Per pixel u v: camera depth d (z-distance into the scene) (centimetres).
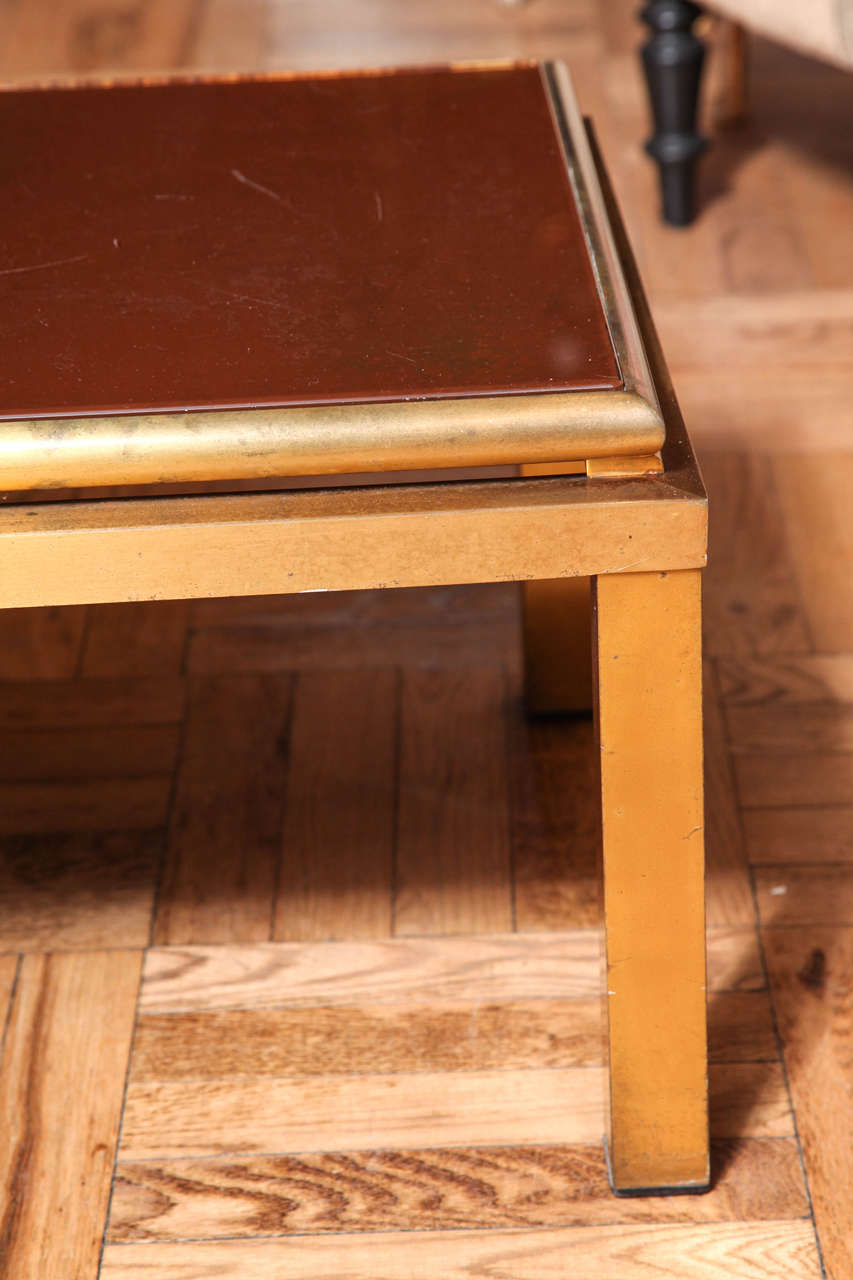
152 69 294
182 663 185
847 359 213
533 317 136
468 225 143
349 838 171
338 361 134
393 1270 147
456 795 173
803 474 200
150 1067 157
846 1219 148
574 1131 153
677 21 219
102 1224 149
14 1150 153
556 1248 147
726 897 166
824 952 162
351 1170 151
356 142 152
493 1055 157
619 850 139
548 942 163
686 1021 143
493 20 307
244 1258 148
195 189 148
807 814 171
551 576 133
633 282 145
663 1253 147
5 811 174
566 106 154
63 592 133
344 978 162
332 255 142
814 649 183
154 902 167
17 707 182
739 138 261
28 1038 159
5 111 157
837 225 237
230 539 132
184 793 175
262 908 166
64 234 145
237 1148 153
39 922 166
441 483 133
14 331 137
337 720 180
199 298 139
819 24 199
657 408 132
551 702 177
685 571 133
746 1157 151
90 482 132
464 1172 151
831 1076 155
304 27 309
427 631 187
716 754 176
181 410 132
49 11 318
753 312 220
